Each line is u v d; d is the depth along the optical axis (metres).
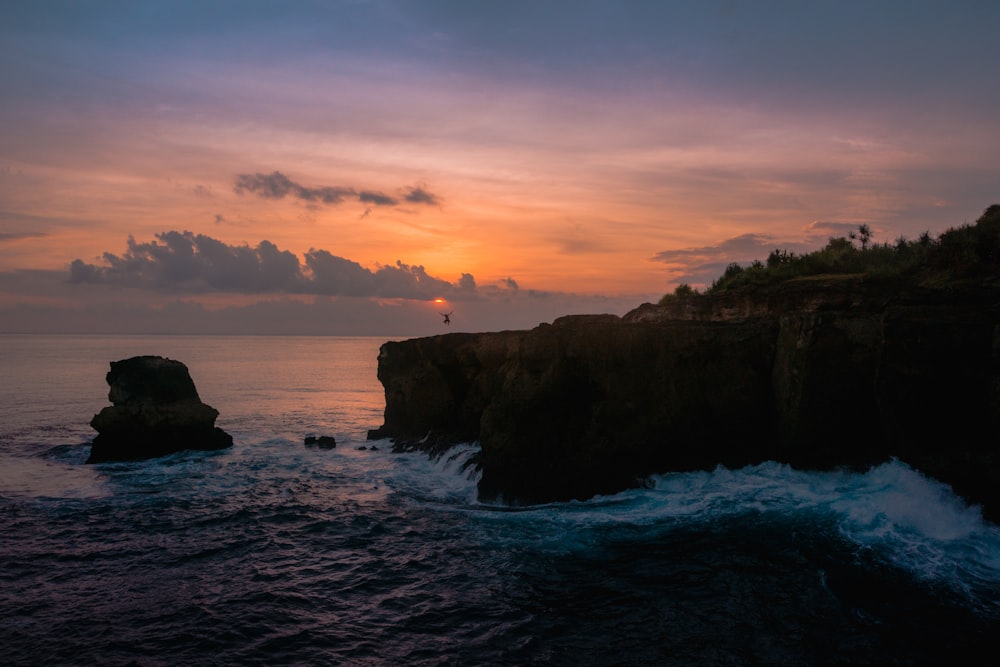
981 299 19.34
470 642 13.84
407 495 26.12
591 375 24.14
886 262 27.36
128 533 21.58
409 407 36.44
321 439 37.44
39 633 14.52
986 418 18.00
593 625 14.30
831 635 13.19
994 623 13.27
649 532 19.45
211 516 23.48
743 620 14.02
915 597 14.42
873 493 19.70
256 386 83.00
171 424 35.09
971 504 17.78
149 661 13.30
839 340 21.25
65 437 41.00
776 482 22.02
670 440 23.77
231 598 16.34
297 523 22.58
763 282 28.91
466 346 33.59
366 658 13.31
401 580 17.30
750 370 23.98
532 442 24.23
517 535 20.23
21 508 24.55
